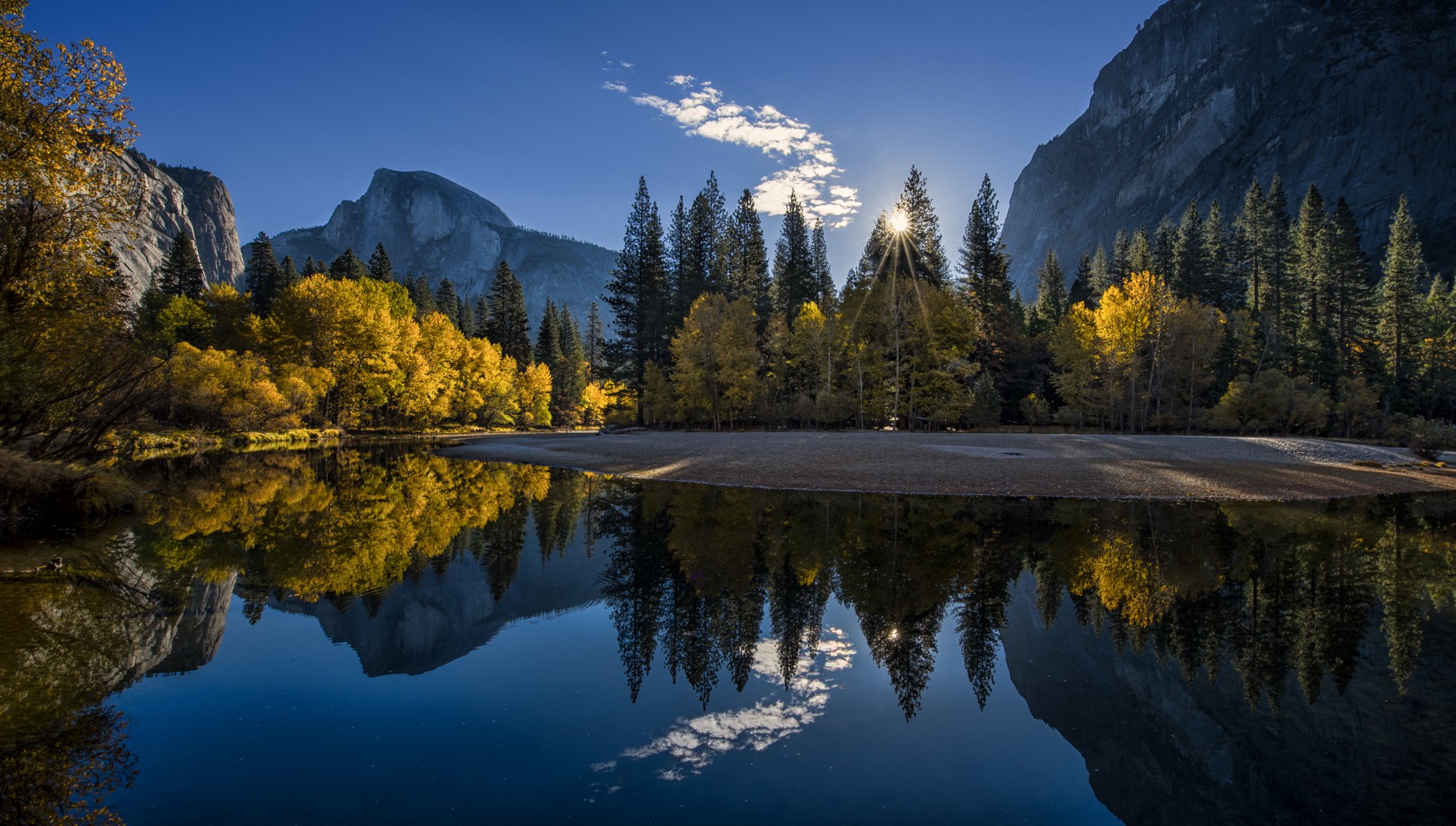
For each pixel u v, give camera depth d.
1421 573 10.83
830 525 14.73
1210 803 4.45
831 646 7.62
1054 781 4.65
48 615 8.11
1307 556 12.02
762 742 5.29
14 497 13.74
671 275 55.00
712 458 26.89
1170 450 27.80
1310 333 54.66
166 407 33.28
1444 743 5.33
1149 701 6.17
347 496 20.03
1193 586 10.12
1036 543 12.91
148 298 62.66
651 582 10.37
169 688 6.20
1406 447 37.78
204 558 11.73
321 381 46.16
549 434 63.31
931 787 4.61
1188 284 61.31
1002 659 7.25
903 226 51.19
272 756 4.91
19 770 4.63
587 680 6.56
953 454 25.81
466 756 4.95
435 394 58.91
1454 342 57.56
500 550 12.60
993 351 49.72
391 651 7.34
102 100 13.78
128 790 4.35
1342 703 6.07
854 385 45.03
